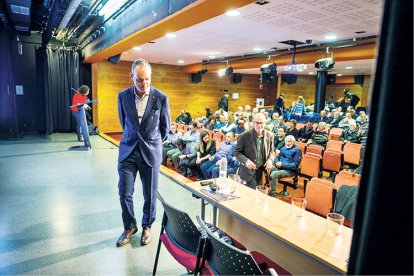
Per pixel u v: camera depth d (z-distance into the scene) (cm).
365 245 75
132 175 253
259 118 304
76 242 259
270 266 173
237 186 242
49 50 854
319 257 141
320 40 626
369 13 412
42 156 575
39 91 859
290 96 1488
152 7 386
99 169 498
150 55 929
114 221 303
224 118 851
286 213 190
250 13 428
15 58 822
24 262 227
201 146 522
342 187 265
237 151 317
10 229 279
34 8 652
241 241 243
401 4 67
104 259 234
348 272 82
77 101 678
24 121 855
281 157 465
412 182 68
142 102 245
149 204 258
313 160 441
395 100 69
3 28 772
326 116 891
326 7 391
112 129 1098
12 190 382
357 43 586
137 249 250
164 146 663
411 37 66
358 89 1633
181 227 179
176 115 1231
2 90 792
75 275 213
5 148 637
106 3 447
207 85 1295
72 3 405
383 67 72
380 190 72
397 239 70
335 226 166
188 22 359
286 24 487
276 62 777
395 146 69
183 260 176
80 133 745
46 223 294
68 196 369
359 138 616
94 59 809
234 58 910
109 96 1078
